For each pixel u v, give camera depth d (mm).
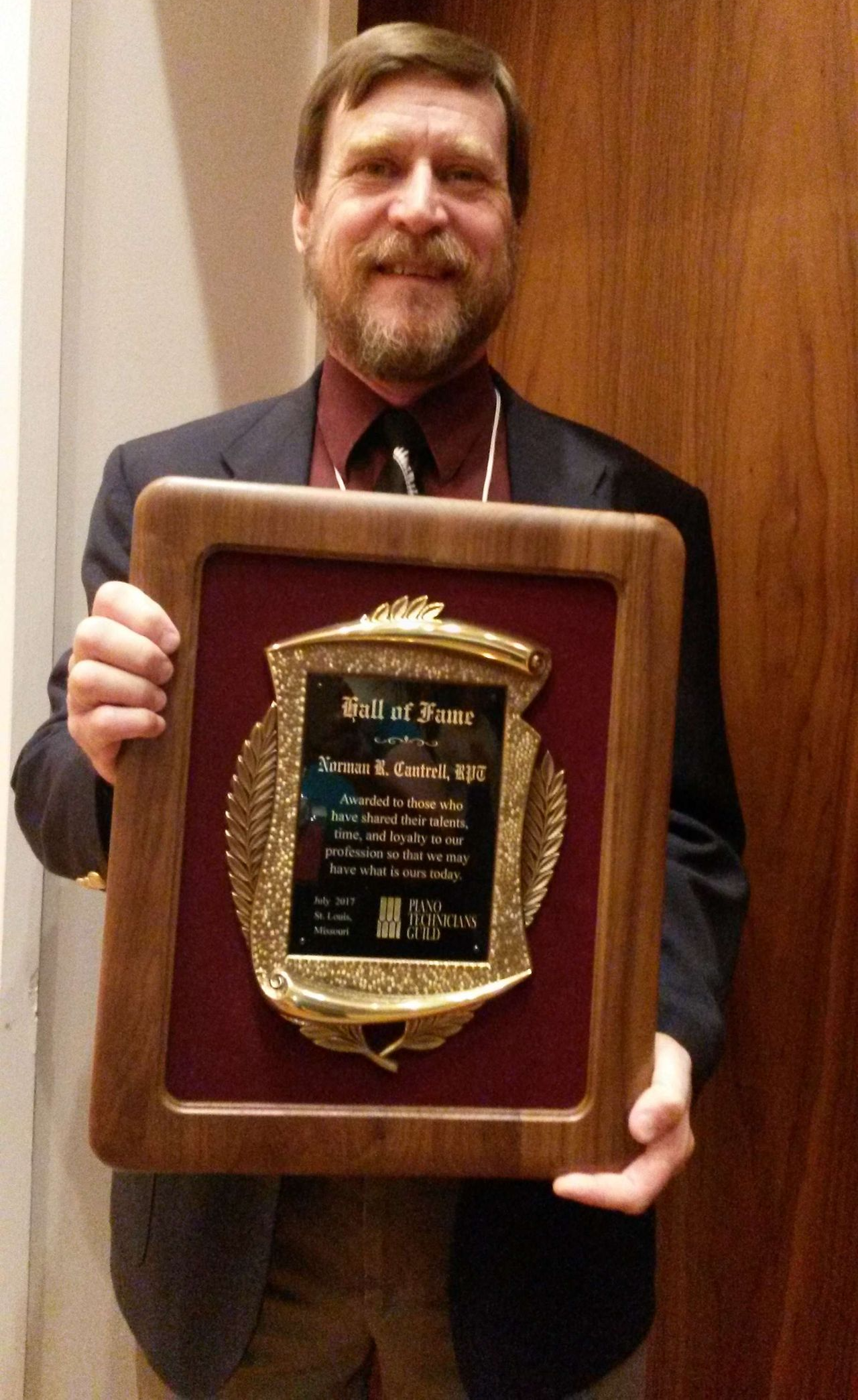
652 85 1082
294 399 893
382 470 853
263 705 621
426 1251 797
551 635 634
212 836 621
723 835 870
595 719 639
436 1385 827
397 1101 636
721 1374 1105
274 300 1202
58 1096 1077
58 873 789
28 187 936
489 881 634
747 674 1069
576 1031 645
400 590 626
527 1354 747
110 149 1019
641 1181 635
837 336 1019
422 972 630
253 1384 858
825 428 1028
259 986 619
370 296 802
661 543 625
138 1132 611
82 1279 1114
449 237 788
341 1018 618
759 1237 1086
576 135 1119
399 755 626
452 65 786
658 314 1092
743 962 1080
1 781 990
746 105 1042
